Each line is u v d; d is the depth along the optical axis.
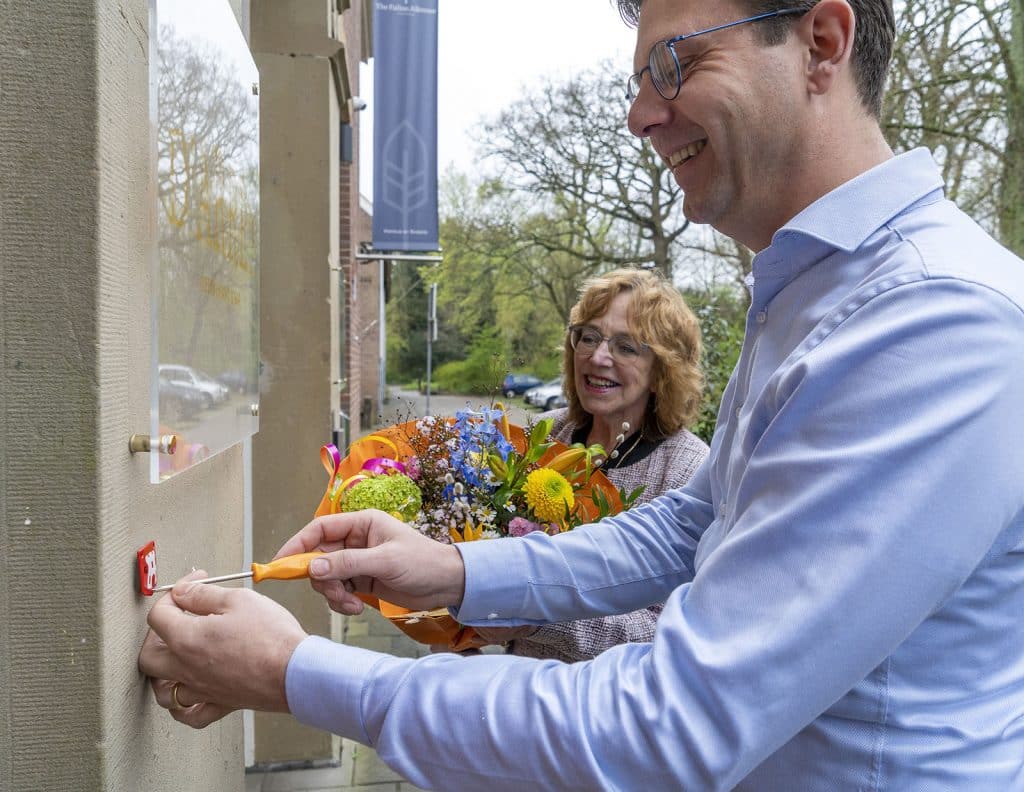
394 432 1.66
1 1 0.72
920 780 0.75
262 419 3.15
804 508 0.68
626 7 1.06
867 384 0.70
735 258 10.01
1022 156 6.34
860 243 0.83
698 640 0.69
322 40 3.15
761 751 0.67
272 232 3.15
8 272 0.73
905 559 0.66
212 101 1.11
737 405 1.02
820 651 0.66
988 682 0.78
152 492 0.95
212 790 1.41
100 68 0.74
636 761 0.67
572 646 1.53
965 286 0.71
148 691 0.92
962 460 0.67
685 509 1.21
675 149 0.93
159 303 0.85
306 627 3.17
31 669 0.75
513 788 0.71
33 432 0.74
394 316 24.61
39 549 0.75
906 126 6.60
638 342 1.91
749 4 0.83
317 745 3.22
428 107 6.13
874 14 0.85
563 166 12.91
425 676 0.75
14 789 0.76
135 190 0.86
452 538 1.45
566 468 1.61
